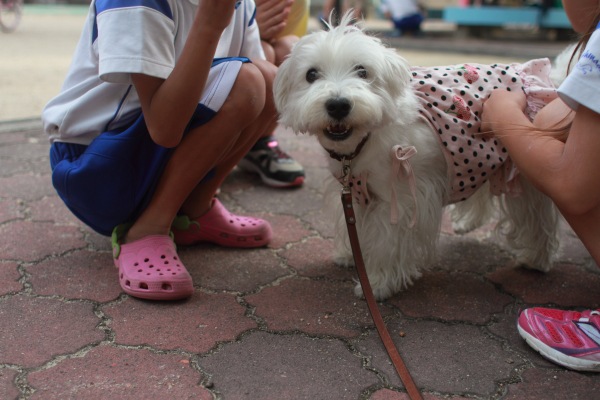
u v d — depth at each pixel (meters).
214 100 1.91
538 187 1.72
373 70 1.81
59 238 2.34
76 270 2.09
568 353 1.64
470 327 1.85
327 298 1.99
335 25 2.13
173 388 1.51
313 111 1.75
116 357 1.62
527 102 1.98
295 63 1.88
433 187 1.99
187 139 1.96
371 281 2.03
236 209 2.74
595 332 1.64
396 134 1.88
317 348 1.71
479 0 11.16
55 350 1.64
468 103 1.96
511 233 2.26
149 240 2.02
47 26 10.74
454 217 2.54
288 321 1.84
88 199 2.01
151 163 2.00
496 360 1.68
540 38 10.98
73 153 2.08
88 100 1.98
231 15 1.67
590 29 1.69
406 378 1.54
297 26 3.08
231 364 1.62
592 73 1.48
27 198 2.73
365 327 1.83
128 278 1.93
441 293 2.06
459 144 1.93
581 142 1.54
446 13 11.25
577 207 1.61
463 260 2.33
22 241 2.30
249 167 3.15
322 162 3.47
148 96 1.80
